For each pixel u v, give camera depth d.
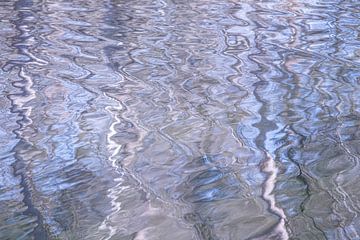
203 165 3.43
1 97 4.61
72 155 3.58
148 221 2.80
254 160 3.48
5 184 3.23
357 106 4.39
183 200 3.01
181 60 5.71
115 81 5.04
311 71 5.33
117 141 3.78
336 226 2.72
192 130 3.95
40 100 4.55
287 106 4.39
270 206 2.92
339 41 6.56
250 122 4.08
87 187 3.18
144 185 3.19
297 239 2.62
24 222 2.82
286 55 5.91
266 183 3.19
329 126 4.00
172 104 4.46
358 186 3.13
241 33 6.95
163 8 8.63
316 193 3.05
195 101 4.52
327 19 7.85
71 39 6.60
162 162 3.47
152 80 5.06
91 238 2.67
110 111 4.32
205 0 9.34
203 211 2.89
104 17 7.93
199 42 6.47
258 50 6.12
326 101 4.51
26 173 3.36
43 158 3.55
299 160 3.47
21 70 5.36
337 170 3.33
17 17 7.86
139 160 3.50
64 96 4.65
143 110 4.33
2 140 3.81
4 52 6.00
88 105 4.45
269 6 8.87
